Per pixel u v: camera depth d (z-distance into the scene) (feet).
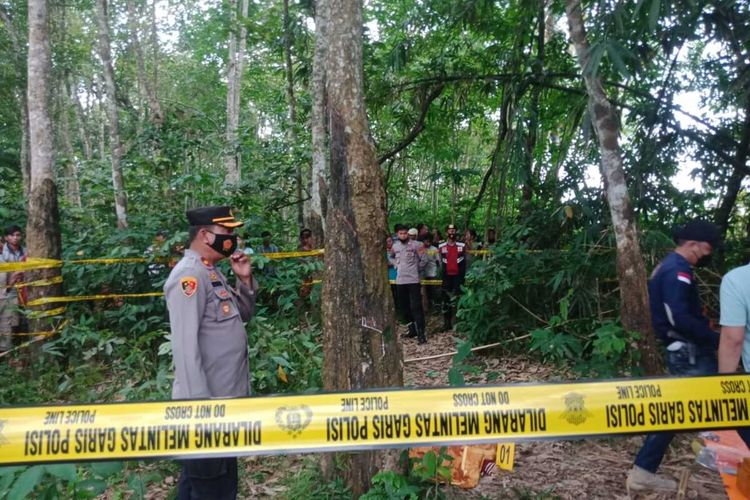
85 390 18.53
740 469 9.34
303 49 38.09
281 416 8.12
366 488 11.04
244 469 13.48
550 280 21.80
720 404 8.55
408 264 28.07
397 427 8.21
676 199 24.79
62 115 57.00
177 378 9.04
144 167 30.27
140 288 24.84
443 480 11.16
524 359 22.38
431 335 29.73
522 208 27.99
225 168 39.19
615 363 15.85
